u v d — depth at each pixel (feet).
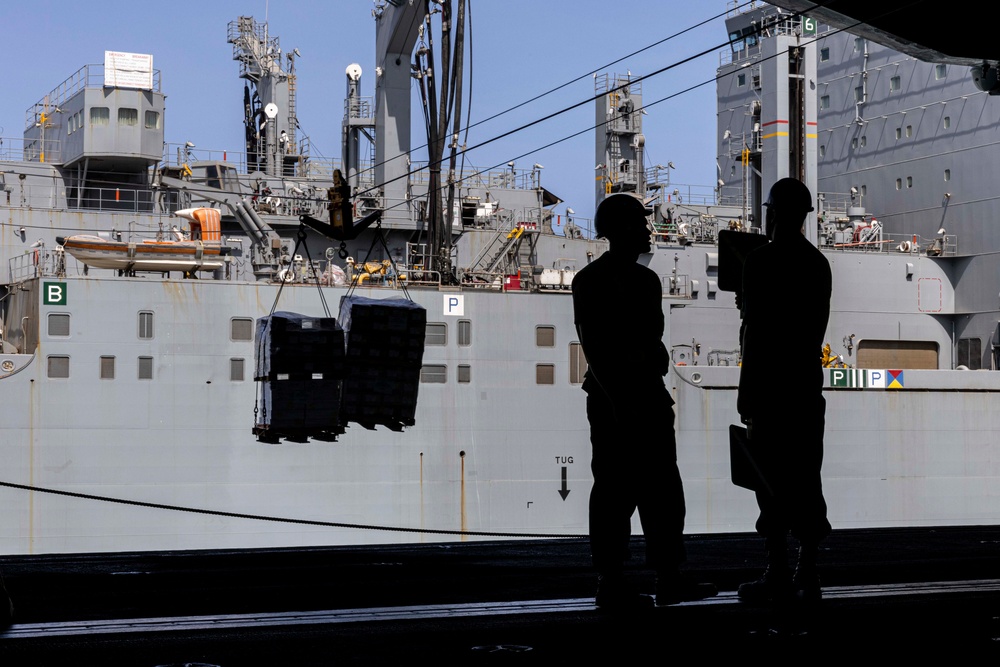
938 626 13.34
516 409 91.04
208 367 84.89
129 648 12.18
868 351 124.16
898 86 133.59
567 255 118.52
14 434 80.84
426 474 88.84
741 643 12.29
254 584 18.25
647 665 11.07
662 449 15.03
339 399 69.21
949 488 102.68
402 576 19.39
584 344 15.16
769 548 15.37
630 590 14.74
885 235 133.80
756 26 141.18
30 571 20.76
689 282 117.39
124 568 21.21
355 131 129.08
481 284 93.71
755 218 122.83
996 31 33.78
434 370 89.45
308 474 86.28
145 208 110.52
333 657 11.54
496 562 21.86
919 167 130.82
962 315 126.62
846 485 100.37
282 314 68.39
